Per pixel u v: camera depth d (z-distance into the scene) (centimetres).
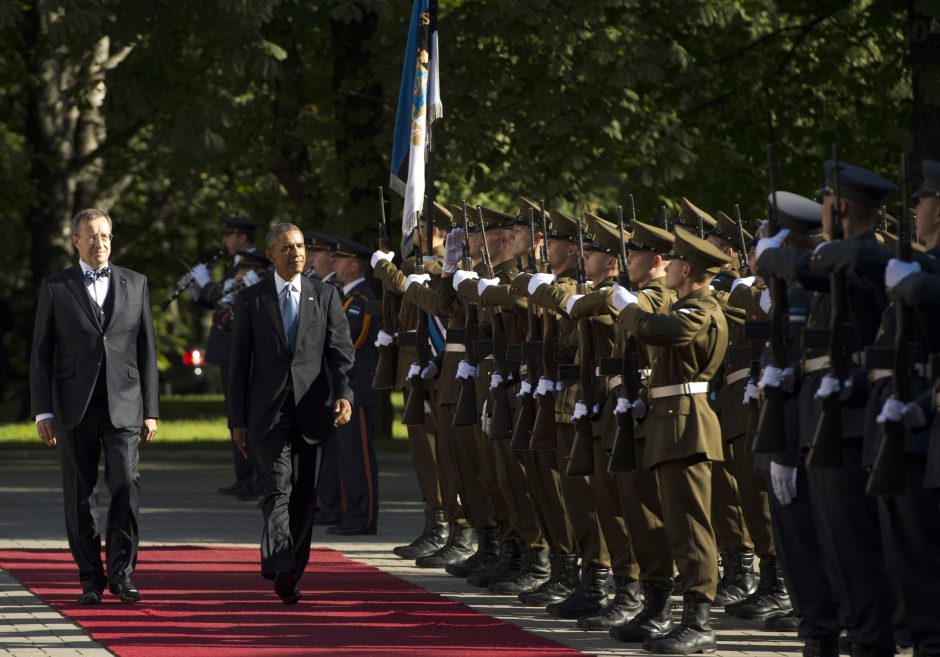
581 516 3136
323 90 7169
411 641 2811
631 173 6844
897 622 2594
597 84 6612
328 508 4734
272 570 3150
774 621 3012
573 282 3167
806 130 7506
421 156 4066
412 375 3775
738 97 7481
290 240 3234
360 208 7019
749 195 7231
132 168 10038
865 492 2367
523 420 3206
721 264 2769
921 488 2270
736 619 3148
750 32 7450
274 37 6856
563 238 3225
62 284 3188
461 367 3531
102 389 3173
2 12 6259
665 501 2786
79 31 6106
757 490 3133
